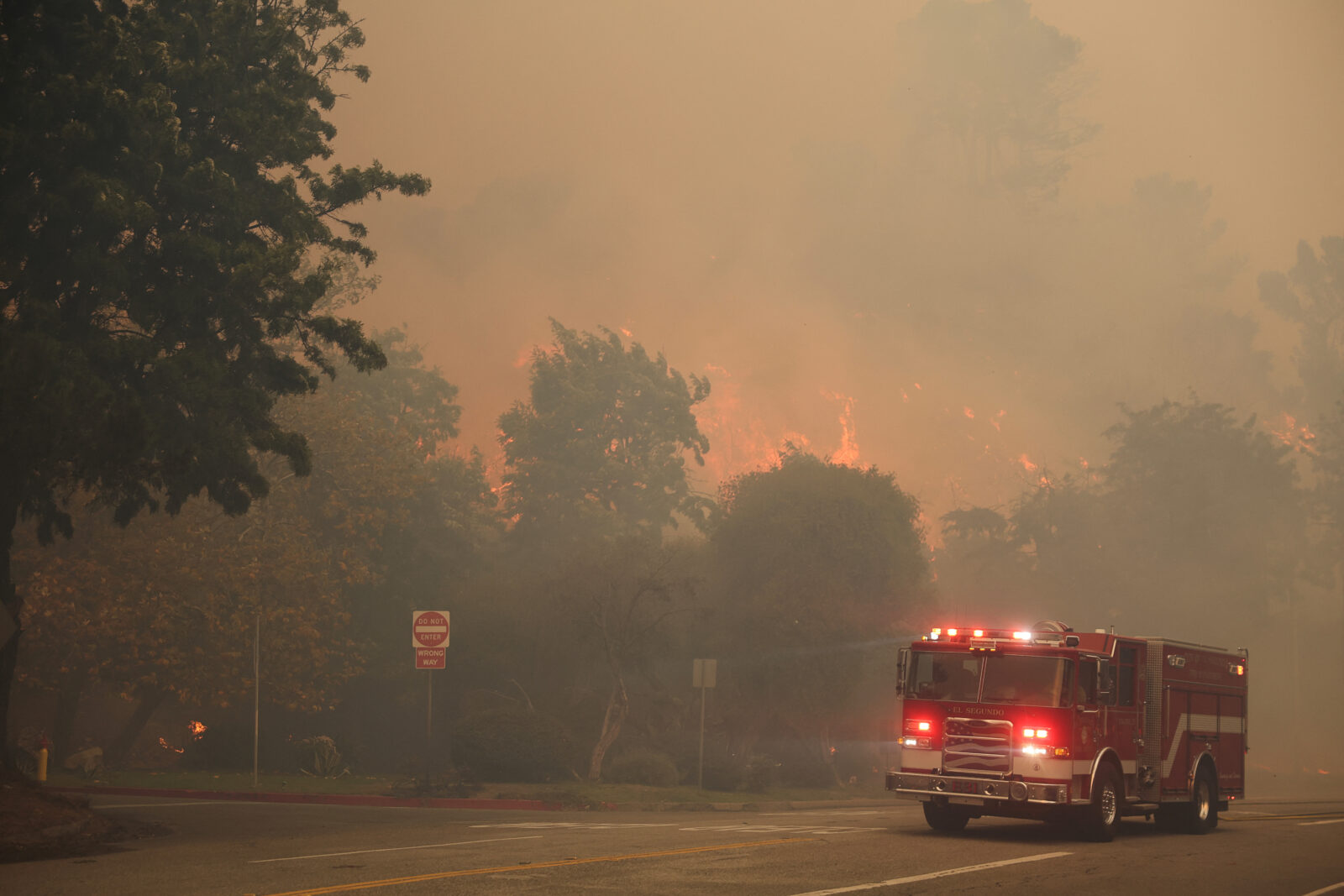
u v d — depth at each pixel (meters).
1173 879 11.77
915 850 13.73
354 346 20.56
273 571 35.97
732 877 11.17
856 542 37.53
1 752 18.48
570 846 13.70
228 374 19.41
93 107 17.11
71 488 21.23
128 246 18.31
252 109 19.70
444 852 13.05
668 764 31.23
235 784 26.62
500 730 29.80
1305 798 40.84
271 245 20.75
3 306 18.00
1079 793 15.49
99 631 31.80
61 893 10.13
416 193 21.81
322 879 10.82
